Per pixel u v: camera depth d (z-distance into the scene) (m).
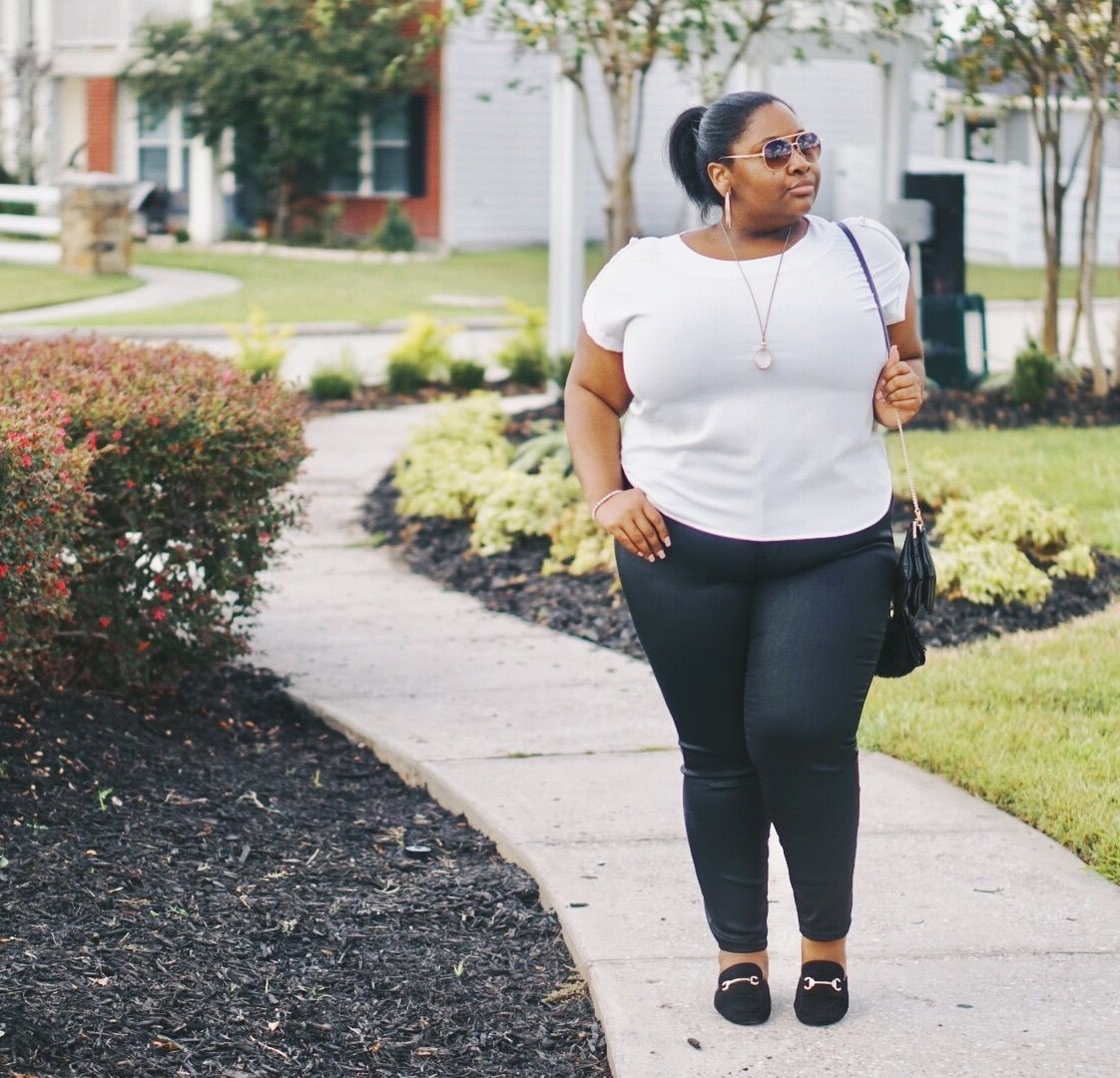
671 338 3.09
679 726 3.34
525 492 8.24
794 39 12.98
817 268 3.10
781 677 3.12
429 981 3.73
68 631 5.25
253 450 5.48
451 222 28.94
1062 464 9.30
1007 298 22.06
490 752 5.24
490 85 28.83
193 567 5.69
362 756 5.39
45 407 4.93
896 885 4.08
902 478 8.41
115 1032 3.35
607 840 4.44
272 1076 3.26
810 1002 3.36
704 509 3.15
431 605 7.44
